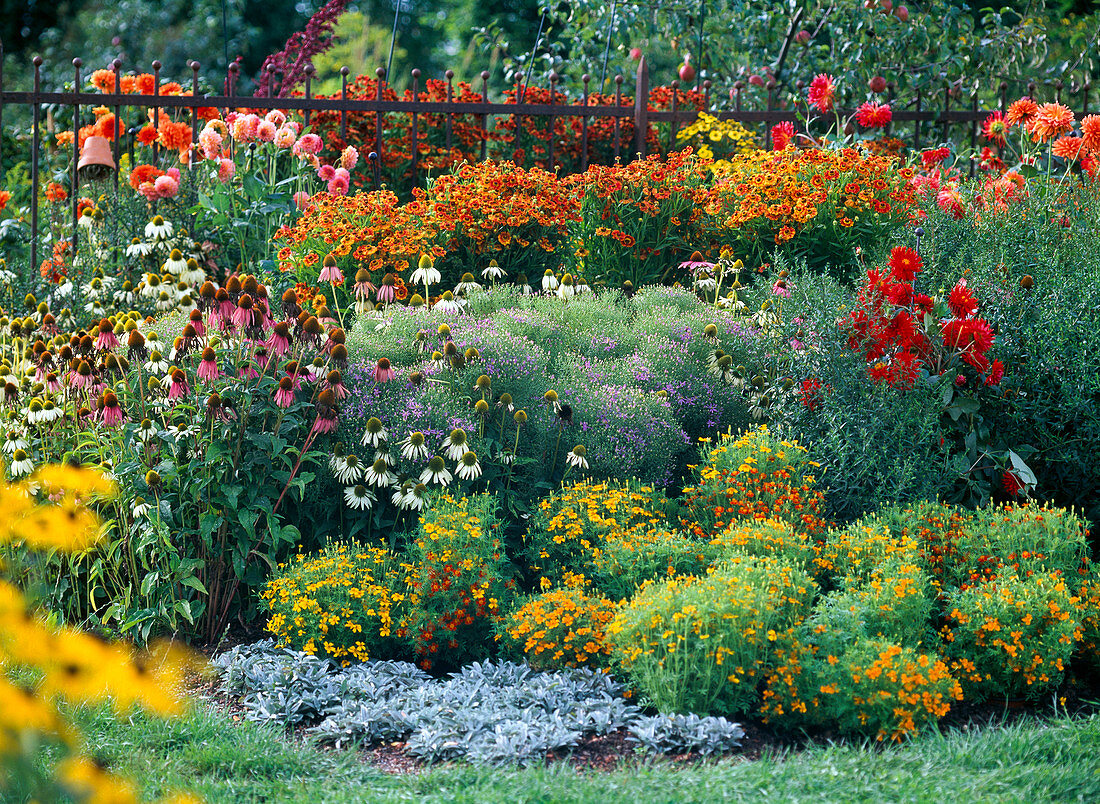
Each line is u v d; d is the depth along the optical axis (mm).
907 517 4285
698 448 5023
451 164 7883
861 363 4699
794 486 4484
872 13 9742
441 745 3260
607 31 10609
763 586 3564
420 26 19781
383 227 6020
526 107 7883
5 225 8000
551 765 3088
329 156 8266
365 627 3910
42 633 1781
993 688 3682
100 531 3990
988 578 4062
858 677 3324
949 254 5488
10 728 1604
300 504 4402
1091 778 2943
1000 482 4844
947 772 2986
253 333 4219
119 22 16781
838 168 6402
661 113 8523
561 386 4953
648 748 3250
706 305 6012
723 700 3445
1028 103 6898
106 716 3230
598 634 3723
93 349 4289
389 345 5023
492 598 3922
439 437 4406
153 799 2807
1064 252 5156
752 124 10219
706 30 10898
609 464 4648
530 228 6414
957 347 4723
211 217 7082
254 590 4316
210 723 3352
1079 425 4801
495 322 5289
